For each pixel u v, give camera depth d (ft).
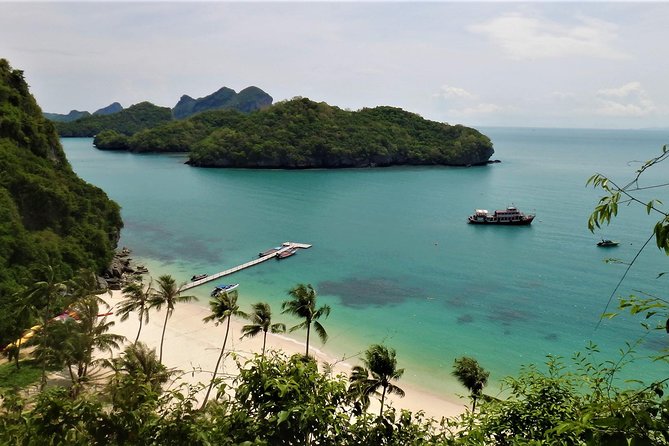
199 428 40.60
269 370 41.39
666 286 241.35
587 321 203.72
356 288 247.29
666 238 20.65
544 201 478.18
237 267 274.57
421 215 421.59
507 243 329.52
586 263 282.97
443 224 387.75
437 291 242.37
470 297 233.96
